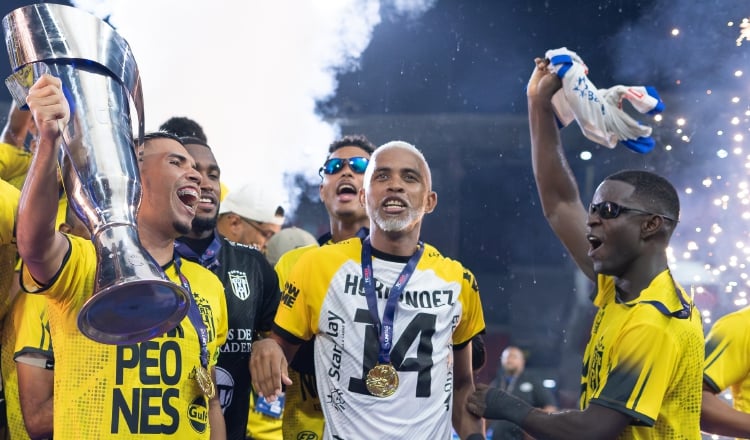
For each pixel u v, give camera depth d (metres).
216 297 2.66
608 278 2.89
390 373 2.67
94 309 1.94
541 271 9.11
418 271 2.80
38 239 2.09
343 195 3.51
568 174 3.14
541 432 2.68
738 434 2.89
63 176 2.04
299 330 2.81
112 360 2.31
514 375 6.69
